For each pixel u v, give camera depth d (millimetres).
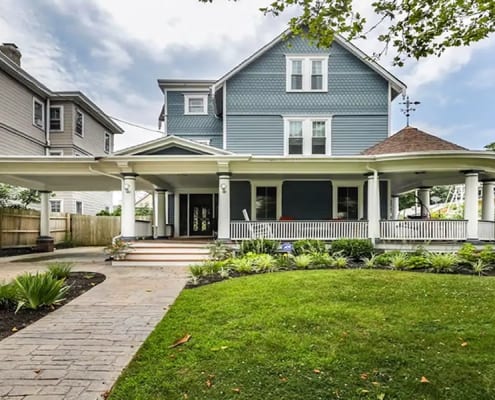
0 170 11359
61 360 3600
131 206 11297
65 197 21047
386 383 2947
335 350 3582
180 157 10719
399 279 6715
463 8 4449
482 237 11586
